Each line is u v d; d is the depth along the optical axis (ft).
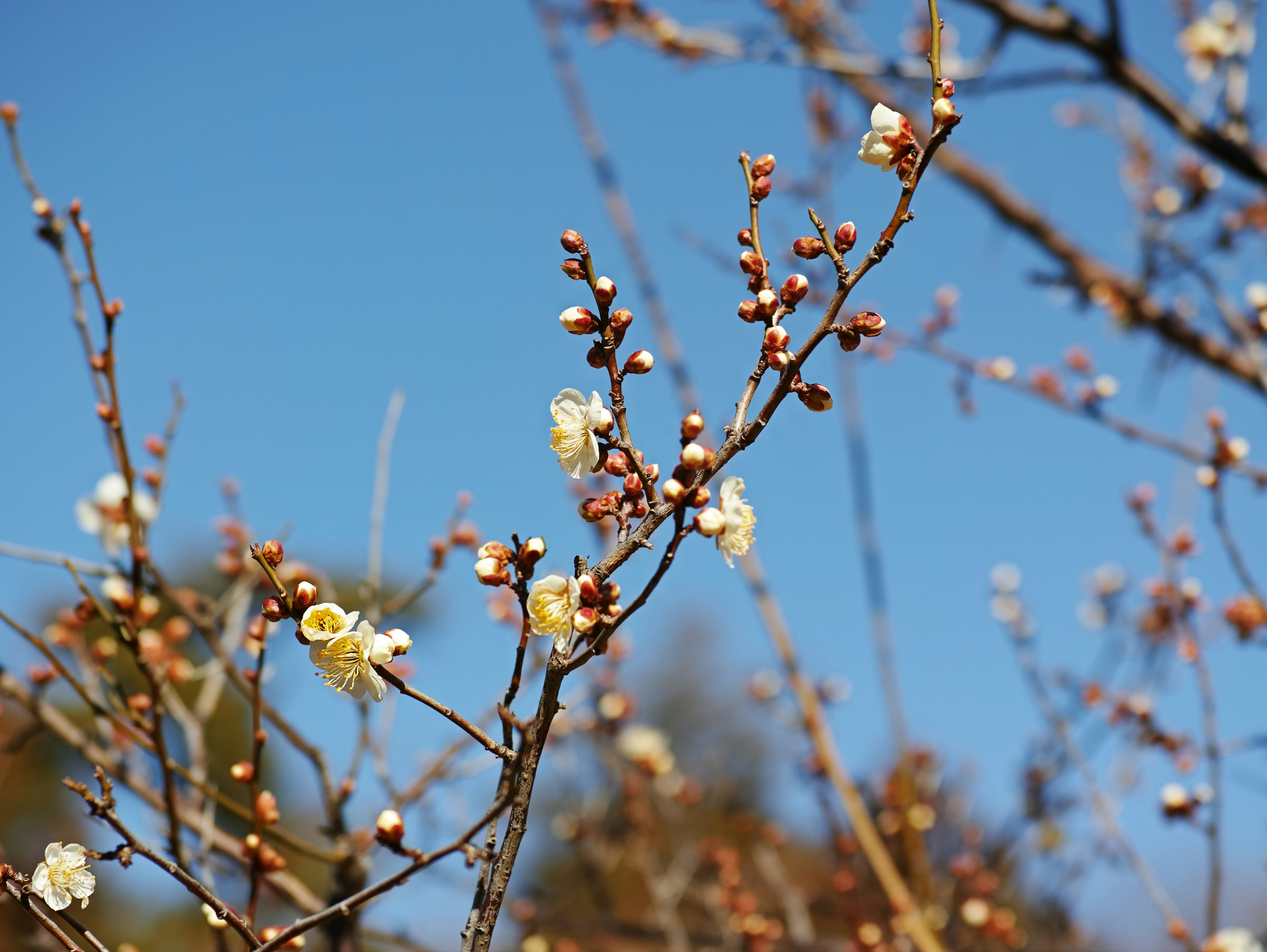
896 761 18.86
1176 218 17.95
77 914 21.54
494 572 6.35
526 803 6.14
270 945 6.41
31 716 13.12
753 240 7.02
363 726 12.29
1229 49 18.49
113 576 11.10
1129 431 14.90
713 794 21.91
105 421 10.35
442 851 6.16
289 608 6.38
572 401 6.89
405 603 12.92
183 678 13.46
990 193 19.43
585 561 6.42
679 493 6.25
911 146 6.95
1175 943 20.31
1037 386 16.83
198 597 13.56
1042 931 16.28
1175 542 15.92
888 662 15.40
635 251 16.07
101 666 10.79
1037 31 16.16
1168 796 12.89
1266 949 12.10
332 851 11.84
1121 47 16.02
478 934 5.96
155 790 12.39
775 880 18.78
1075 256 19.11
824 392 6.56
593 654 6.15
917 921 14.10
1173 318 18.04
